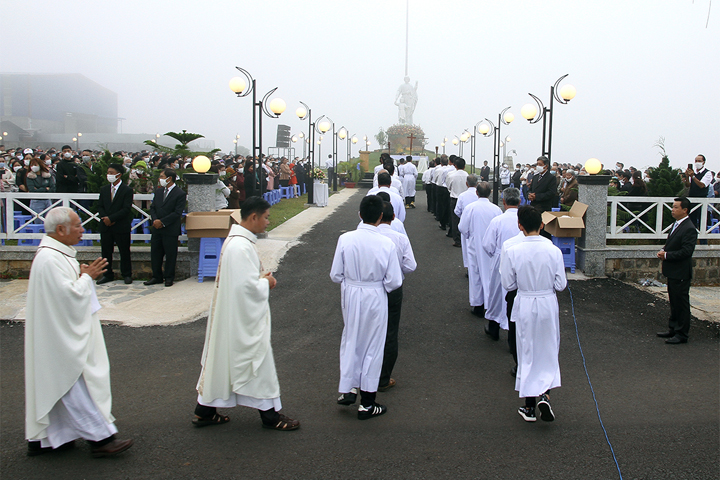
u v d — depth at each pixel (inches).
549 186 410.0
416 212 756.6
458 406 187.2
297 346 247.0
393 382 203.9
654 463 150.9
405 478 142.1
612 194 428.1
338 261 178.5
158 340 249.4
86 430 143.7
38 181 438.0
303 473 143.7
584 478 143.2
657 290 350.0
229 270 154.6
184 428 167.9
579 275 374.6
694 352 244.2
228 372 157.3
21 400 188.1
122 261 348.8
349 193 1116.5
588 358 235.8
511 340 210.5
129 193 344.5
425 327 276.5
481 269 274.7
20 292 327.3
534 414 175.0
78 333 140.7
